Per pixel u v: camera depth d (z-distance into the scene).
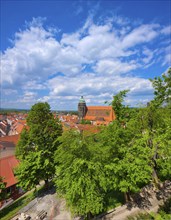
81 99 124.44
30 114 28.66
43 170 26.16
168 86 24.56
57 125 28.44
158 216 15.99
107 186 17.12
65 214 22.59
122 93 21.66
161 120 21.81
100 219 18.33
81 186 15.61
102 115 115.75
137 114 22.81
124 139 18.17
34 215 23.39
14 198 34.00
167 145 17.73
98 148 16.45
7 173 34.84
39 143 26.88
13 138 60.53
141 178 15.48
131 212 18.50
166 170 18.52
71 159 16.55
